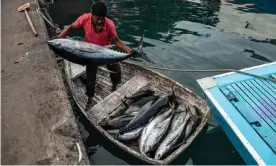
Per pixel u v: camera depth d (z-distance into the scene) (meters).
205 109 5.00
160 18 9.59
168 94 5.23
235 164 4.63
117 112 5.29
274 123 4.45
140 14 9.89
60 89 5.08
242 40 8.16
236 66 6.98
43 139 4.04
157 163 4.00
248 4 10.77
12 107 4.63
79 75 6.04
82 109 4.99
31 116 4.45
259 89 5.14
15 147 3.89
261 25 9.03
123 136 4.69
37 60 5.93
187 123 4.81
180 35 8.47
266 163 3.85
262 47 7.80
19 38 6.84
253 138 4.22
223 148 4.91
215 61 7.19
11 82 5.26
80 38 8.39
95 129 4.98
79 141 4.08
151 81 5.88
